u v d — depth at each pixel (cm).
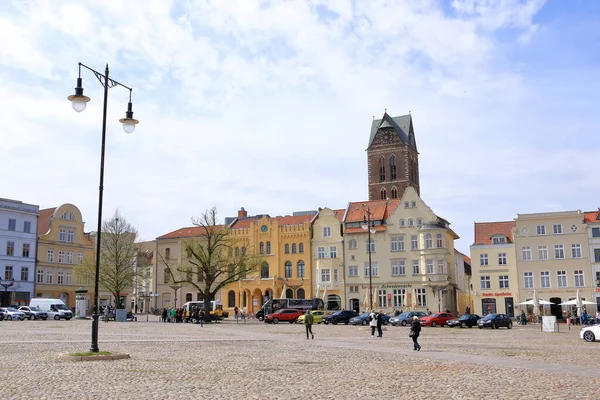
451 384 1833
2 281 9375
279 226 10212
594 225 8531
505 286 8856
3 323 6250
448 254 9581
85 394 1585
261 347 3319
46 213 10944
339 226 9838
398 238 9456
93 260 9194
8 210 9631
